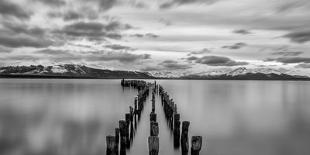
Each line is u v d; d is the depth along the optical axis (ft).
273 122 89.30
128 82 317.83
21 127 76.43
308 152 56.44
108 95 184.85
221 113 108.27
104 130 72.90
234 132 73.31
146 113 100.78
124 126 53.42
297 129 78.18
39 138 64.03
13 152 53.67
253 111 116.16
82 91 226.99
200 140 42.24
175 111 72.02
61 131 71.51
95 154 52.26
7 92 213.66
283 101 161.79
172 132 70.18
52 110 111.34
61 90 238.89
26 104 132.77
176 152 53.67
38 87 293.43
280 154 55.01
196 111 113.09
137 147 56.75
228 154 54.60
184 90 271.90
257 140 65.31
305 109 123.95
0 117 94.02
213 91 256.93
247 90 284.61
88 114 100.63
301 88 351.25
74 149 55.42
